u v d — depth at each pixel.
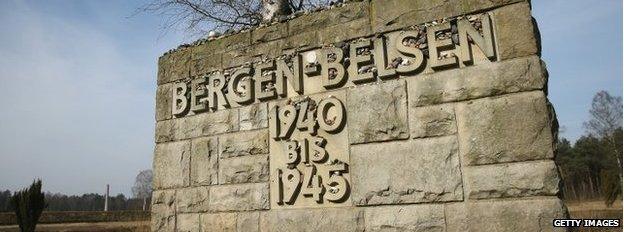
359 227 4.13
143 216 30.70
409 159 4.04
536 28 3.94
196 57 5.44
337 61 4.51
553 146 3.57
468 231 3.71
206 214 4.97
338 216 4.24
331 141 4.41
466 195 3.77
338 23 4.63
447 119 3.95
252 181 4.75
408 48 4.20
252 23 10.24
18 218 15.48
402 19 4.31
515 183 3.62
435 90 4.04
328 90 4.52
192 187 5.12
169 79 5.57
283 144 4.64
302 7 9.72
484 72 3.88
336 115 4.39
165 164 5.36
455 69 4.00
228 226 4.80
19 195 15.61
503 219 3.61
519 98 3.72
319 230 4.30
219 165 4.99
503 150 3.70
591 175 46.88
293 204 4.49
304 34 4.79
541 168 3.55
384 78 4.27
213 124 5.12
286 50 4.85
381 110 4.22
